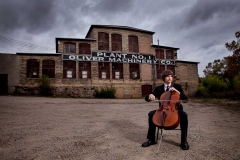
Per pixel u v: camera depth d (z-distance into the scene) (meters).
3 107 7.80
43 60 17.69
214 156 2.66
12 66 16.66
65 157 2.67
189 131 4.30
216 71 30.61
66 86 17.97
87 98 16.84
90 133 4.06
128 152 2.86
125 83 20.23
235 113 7.72
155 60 22.12
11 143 3.30
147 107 9.86
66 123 5.13
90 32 21.39
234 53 17.67
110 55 19.94
